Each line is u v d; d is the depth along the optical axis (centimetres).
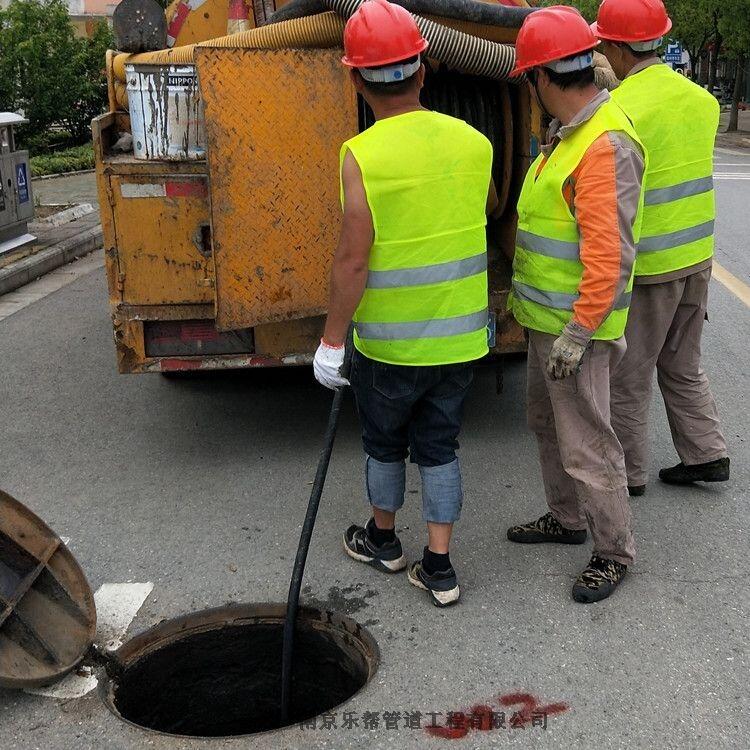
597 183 281
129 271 405
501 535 372
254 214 379
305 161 381
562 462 330
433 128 282
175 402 541
